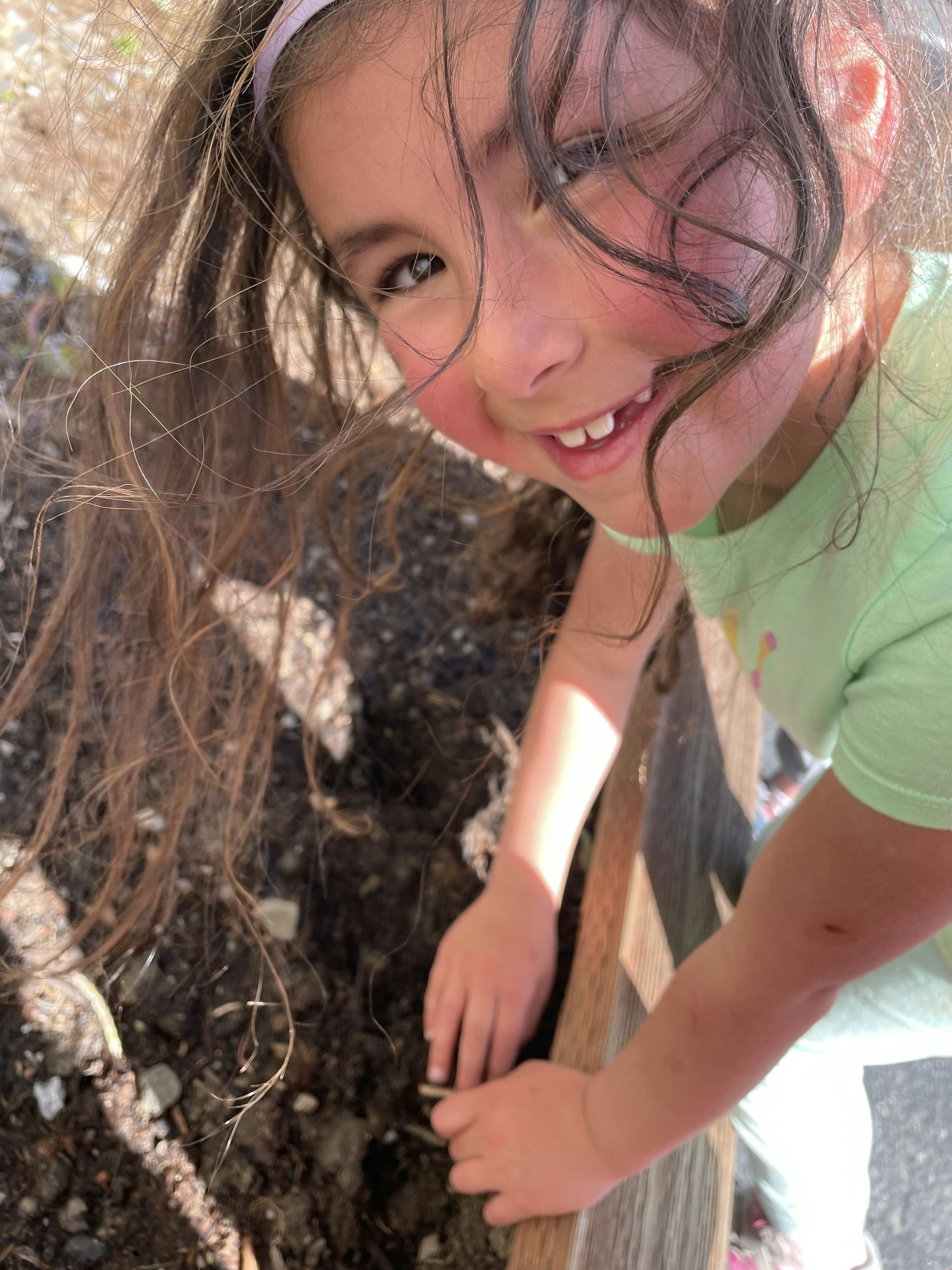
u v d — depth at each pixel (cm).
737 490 36
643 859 48
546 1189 39
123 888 49
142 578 44
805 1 26
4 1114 43
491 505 61
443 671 59
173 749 46
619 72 25
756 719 65
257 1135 44
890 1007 42
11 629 52
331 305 47
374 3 26
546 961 47
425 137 27
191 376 40
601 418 31
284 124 30
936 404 30
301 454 48
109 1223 42
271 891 51
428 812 55
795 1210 52
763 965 33
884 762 29
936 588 29
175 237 37
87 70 35
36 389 53
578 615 50
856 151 29
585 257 27
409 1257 42
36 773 50
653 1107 37
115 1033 45
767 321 27
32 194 47
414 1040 48
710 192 27
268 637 57
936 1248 59
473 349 29
